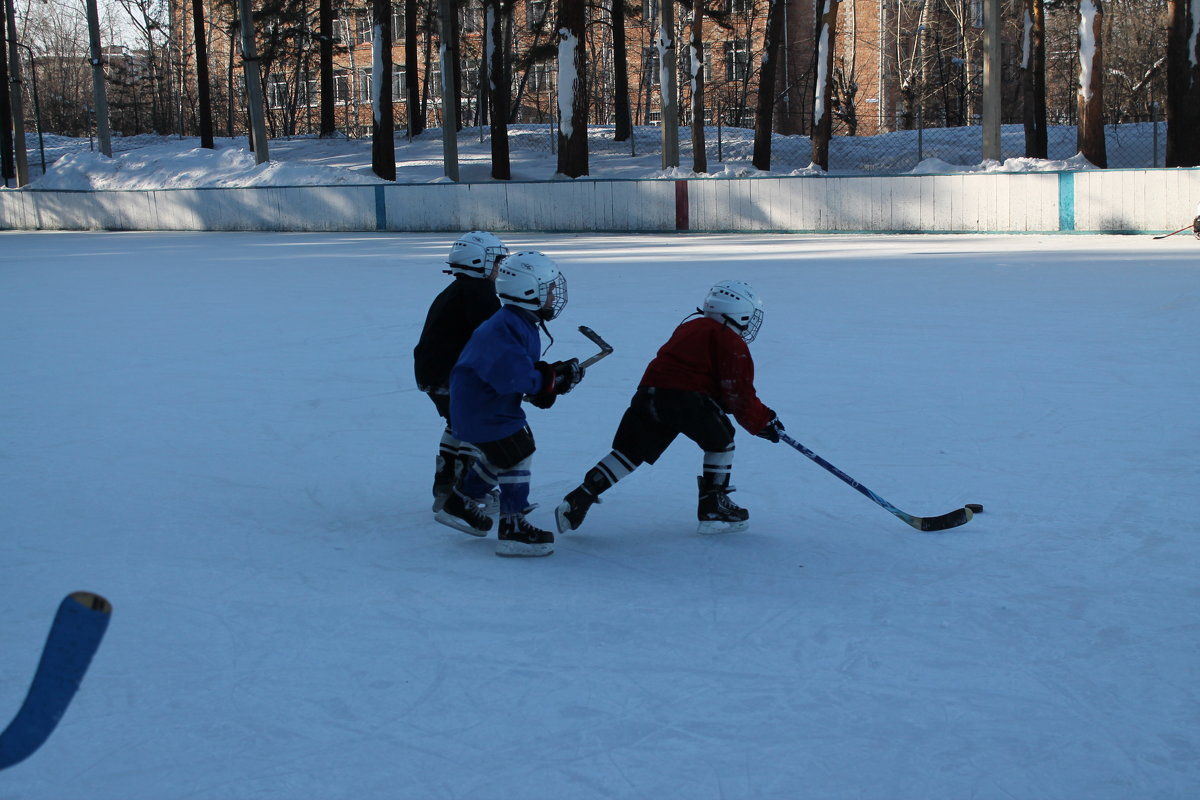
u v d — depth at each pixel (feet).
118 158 125.39
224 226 102.32
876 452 20.11
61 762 9.55
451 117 102.89
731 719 10.18
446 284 50.37
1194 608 12.66
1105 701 10.43
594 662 11.51
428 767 9.39
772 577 14.06
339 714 10.41
